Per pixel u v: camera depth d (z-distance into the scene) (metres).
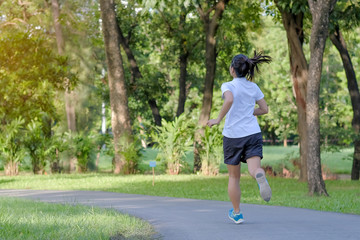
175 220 7.09
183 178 20.78
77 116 28.30
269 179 21.50
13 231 5.91
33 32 27.20
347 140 25.09
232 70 6.13
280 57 58.91
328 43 30.61
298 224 6.45
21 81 20.42
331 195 13.27
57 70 20.58
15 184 17.58
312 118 13.10
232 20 25.86
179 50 33.78
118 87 25.00
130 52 32.81
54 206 9.02
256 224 6.47
